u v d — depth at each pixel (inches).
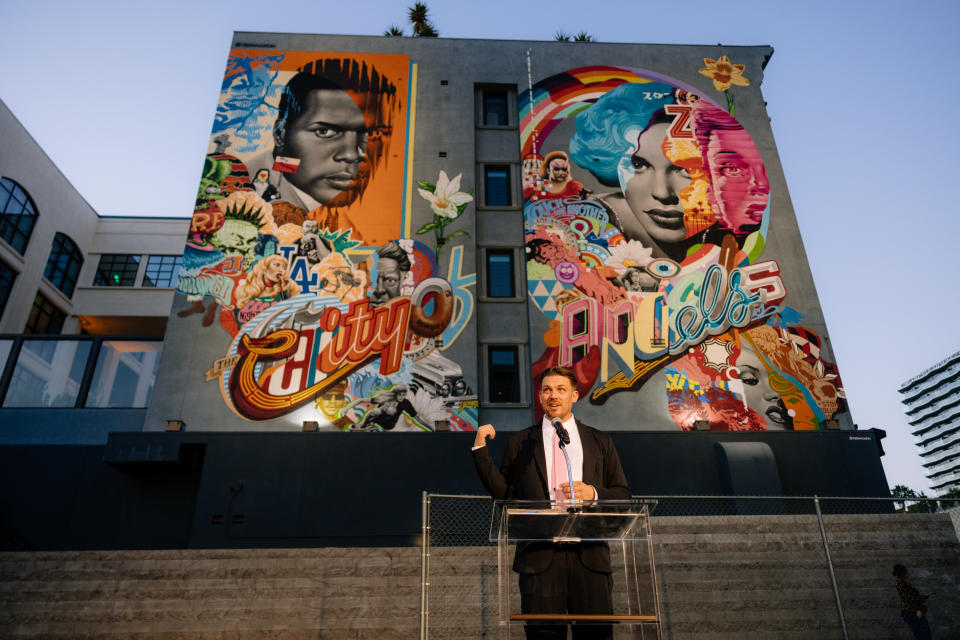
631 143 895.7
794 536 374.9
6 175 1075.9
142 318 1234.0
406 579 350.0
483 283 818.2
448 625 336.5
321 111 895.1
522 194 863.1
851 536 374.6
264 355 738.2
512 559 185.3
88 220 1295.5
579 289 796.6
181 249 1301.7
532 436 185.5
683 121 917.2
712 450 674.2
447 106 916.0
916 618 342.6
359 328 759.7
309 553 356.2
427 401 724.7
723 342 770.2
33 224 1140.5
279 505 625.3
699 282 804.6
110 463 645.9
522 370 769.6
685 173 876.0
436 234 821.2
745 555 366.3
